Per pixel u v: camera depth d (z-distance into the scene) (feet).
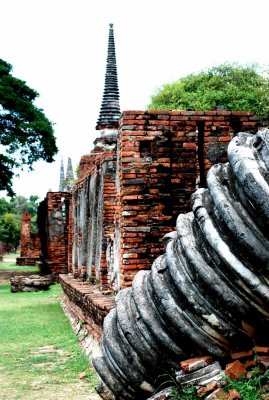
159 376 16.31
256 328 14.82
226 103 88.02
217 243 14.47
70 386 23.11
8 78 89.51
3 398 21.38
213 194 14.79
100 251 38.27
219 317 14.88
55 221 77.66
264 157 14.15
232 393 13.67
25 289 67.05
